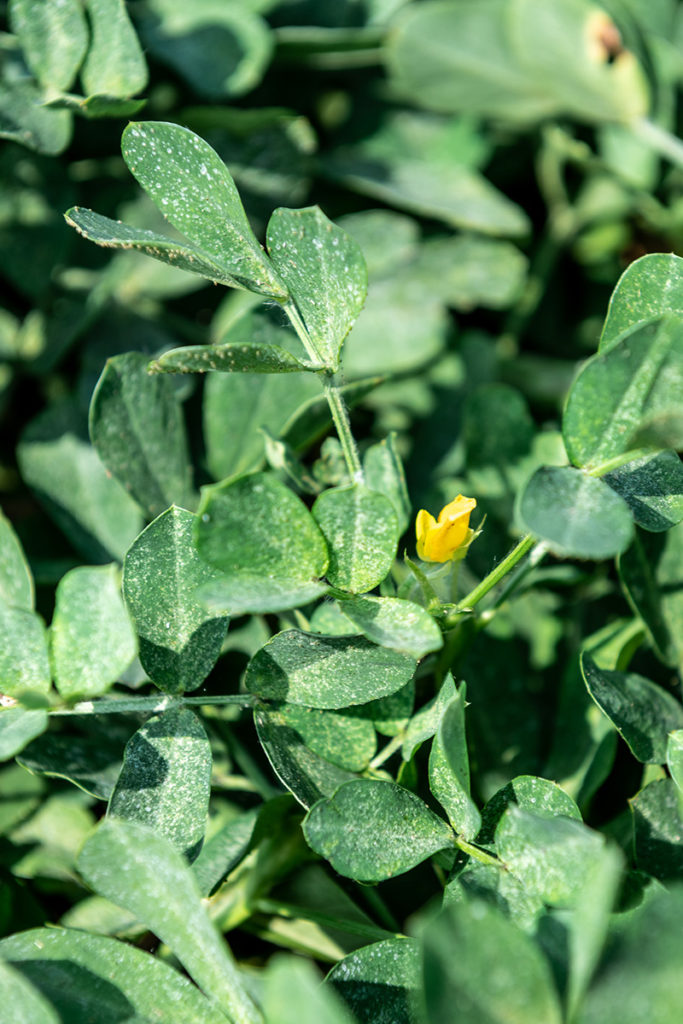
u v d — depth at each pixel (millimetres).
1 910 537
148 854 471
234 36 666
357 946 549
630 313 501
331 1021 431
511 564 505
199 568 500
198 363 485
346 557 486
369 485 551
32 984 479
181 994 479
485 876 483
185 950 477
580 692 559
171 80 674
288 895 552
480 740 562
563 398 697
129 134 500
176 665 504
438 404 667
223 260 505
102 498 608
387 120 749
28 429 621
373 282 694
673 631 555
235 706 555
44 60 585
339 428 507
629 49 668
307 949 549
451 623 516
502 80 694
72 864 554
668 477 501
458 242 709
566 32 672
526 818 470
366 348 681
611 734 541
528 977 442
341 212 721
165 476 571
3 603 491
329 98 752
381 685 500
